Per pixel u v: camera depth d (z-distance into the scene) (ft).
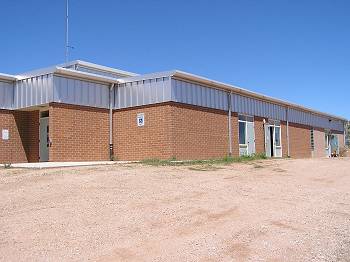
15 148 59.52
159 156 58.23
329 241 22.20
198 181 36.73
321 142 114.52
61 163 49.73
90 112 59.82
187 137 60.39
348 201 32.73
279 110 90.33
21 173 38.06
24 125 60.95
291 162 58.29
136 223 23.06
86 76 58.70
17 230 21.30
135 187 32.07
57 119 55.31
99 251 18.86
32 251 18.67
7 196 28.30
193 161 53.21
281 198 32.12
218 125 67.82
